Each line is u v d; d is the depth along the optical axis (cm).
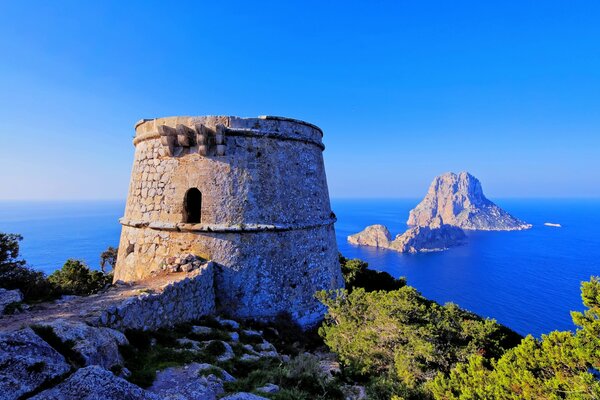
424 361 908
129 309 791
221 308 1291
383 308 998
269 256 1370
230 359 812
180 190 1397
